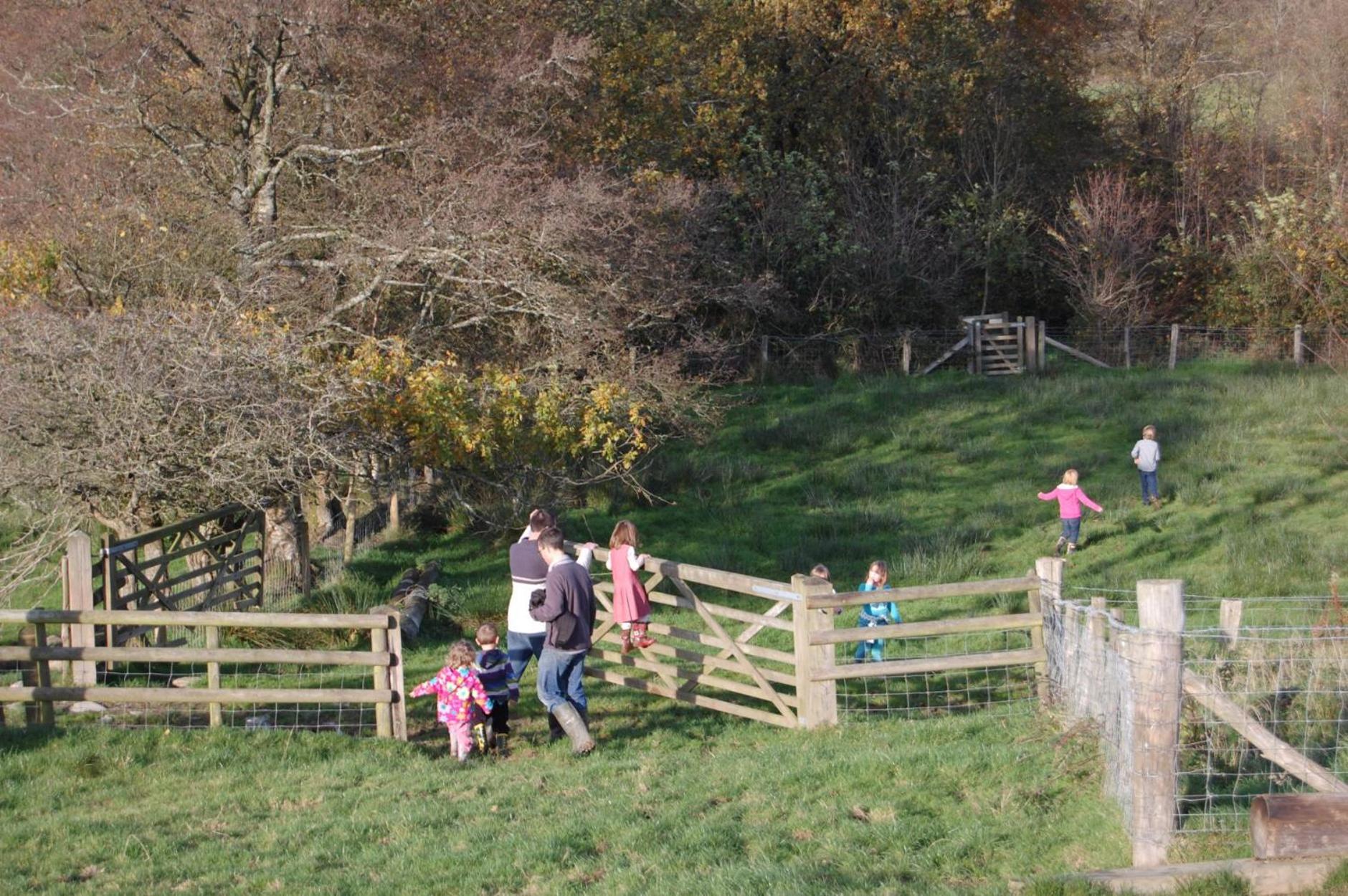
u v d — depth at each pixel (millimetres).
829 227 32562
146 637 11789
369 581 15781
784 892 5613
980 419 25609
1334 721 7199
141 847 6820
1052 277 36156
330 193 18906
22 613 8992
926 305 33406
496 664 9211
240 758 8633
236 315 13469
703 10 31203
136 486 11742
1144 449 19562
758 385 29594
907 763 7652
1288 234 31594
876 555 17828
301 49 17344
